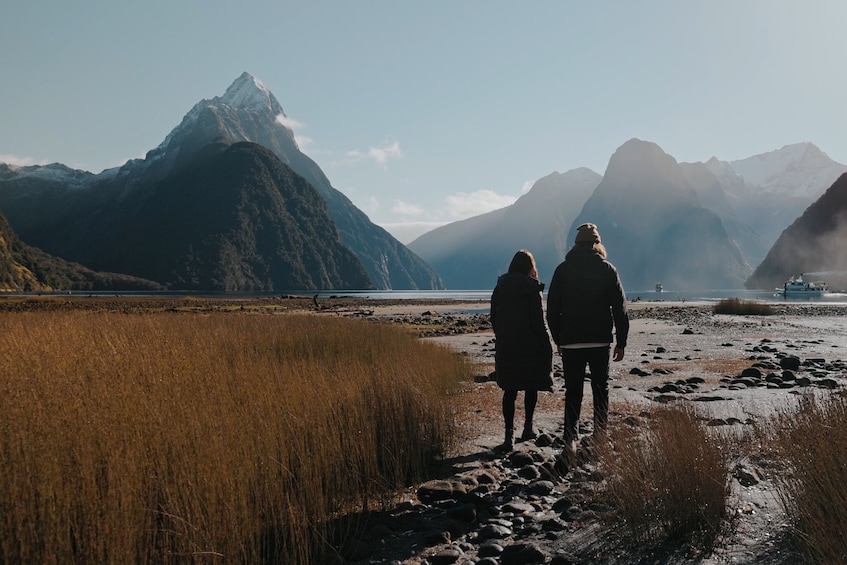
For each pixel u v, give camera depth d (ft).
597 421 18.95
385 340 43.57
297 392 18.74
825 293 439.63
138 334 35.29
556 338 19.76
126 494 11.68
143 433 14.29
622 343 19.24
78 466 12.35
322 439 15.76
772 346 60.49
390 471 17.54
